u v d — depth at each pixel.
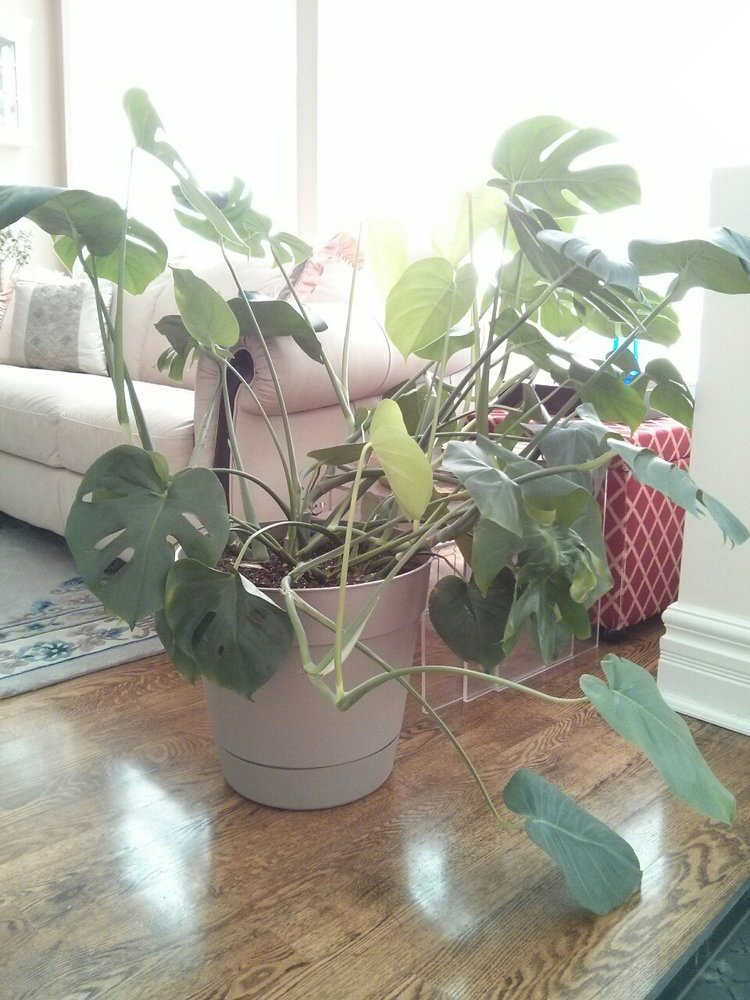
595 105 2.68
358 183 3.57
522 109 2.88
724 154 2.44
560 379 1.58
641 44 2.57
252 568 1.44
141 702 1.78
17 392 2.78
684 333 2.62
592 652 2.05
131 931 1.13
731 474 1.67
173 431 2.18
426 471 1.01
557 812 1.17
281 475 2.12
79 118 4.91
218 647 1.22
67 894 1.20
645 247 1.10
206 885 1.22
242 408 2.03
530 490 1.14
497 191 1.47
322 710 1.32
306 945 1.11
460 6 3.09
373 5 3.42
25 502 2.79
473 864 1.27
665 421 2.23
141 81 4.55
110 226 1.21
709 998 1.07
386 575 1.40
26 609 2.28
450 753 1.57
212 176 4.25
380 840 1.32
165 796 1.44
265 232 1.61
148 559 1.19
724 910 1.17
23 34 4.75
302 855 1.29
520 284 1.54
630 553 2.04
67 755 1.57
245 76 4.05
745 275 1.09
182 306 1.32
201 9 4.21
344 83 3.58
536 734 1.64
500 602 1.37
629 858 1.18
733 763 1.56
